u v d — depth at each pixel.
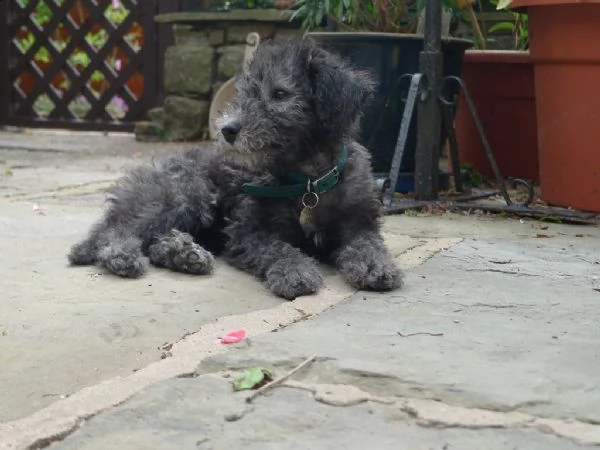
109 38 2.64
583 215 1.27
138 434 0.53
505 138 1.67
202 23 2.39
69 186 1.63
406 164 1.49
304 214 0.96
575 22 1.21
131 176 1.06
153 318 0.76
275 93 0.91
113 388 0.60
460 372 0.62
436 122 1.38
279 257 0.90
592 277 0.92
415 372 0.62
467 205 1.35
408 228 1.21
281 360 0.64
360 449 0.50
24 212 1.32
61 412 0.56
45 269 0.94
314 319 0.76
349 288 0.87
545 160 1.33
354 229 0.98
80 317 0.76
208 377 0.62
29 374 0.64
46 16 2.81
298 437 0.52
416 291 0.86
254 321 0.76
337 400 0.57
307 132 0.93
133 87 2.75
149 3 2.59
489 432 0.53
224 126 0.90
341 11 1.55
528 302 0.82
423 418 0.54
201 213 1.02
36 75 2.78
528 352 0.67
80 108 2.96
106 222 1.02
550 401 0.57
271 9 2.28
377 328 0.73
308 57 0.93
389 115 1.46
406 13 1.62
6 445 0.51
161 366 0.64
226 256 1.00
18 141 2.46
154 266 0.96
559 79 1.27
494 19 2.00
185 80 2.42
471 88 1.67
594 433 0.52
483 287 0.87
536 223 1.27
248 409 0.56
